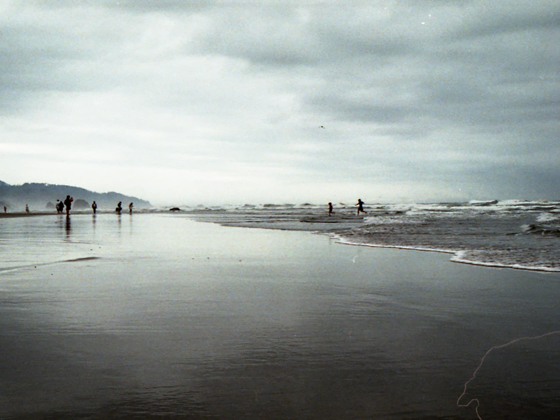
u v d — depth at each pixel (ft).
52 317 16.02
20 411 8.86
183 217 153.58
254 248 42.39
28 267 28.89
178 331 14.29
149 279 24.36
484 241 45.85
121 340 13.34
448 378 10.49
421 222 90.02
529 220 92.63
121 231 70.28
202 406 9.12
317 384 10.18
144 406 9.11
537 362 11.48
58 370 10.94
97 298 19.34
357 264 30.71
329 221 109.19
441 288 21.75
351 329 14.58
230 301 18.80
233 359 11.75
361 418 8.63
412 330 14.47
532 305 18.04
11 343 13.01
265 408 9.03
